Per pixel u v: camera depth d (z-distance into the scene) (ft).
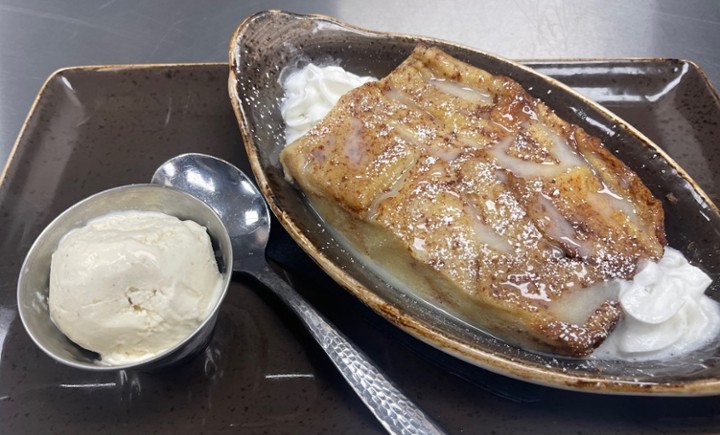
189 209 0.57
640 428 0.50
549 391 0.53
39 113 0.69
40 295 0.51
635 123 0.72
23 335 0.54
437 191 0.54
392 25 0.95
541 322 0.48
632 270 0.51
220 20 0.95
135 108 0.71
